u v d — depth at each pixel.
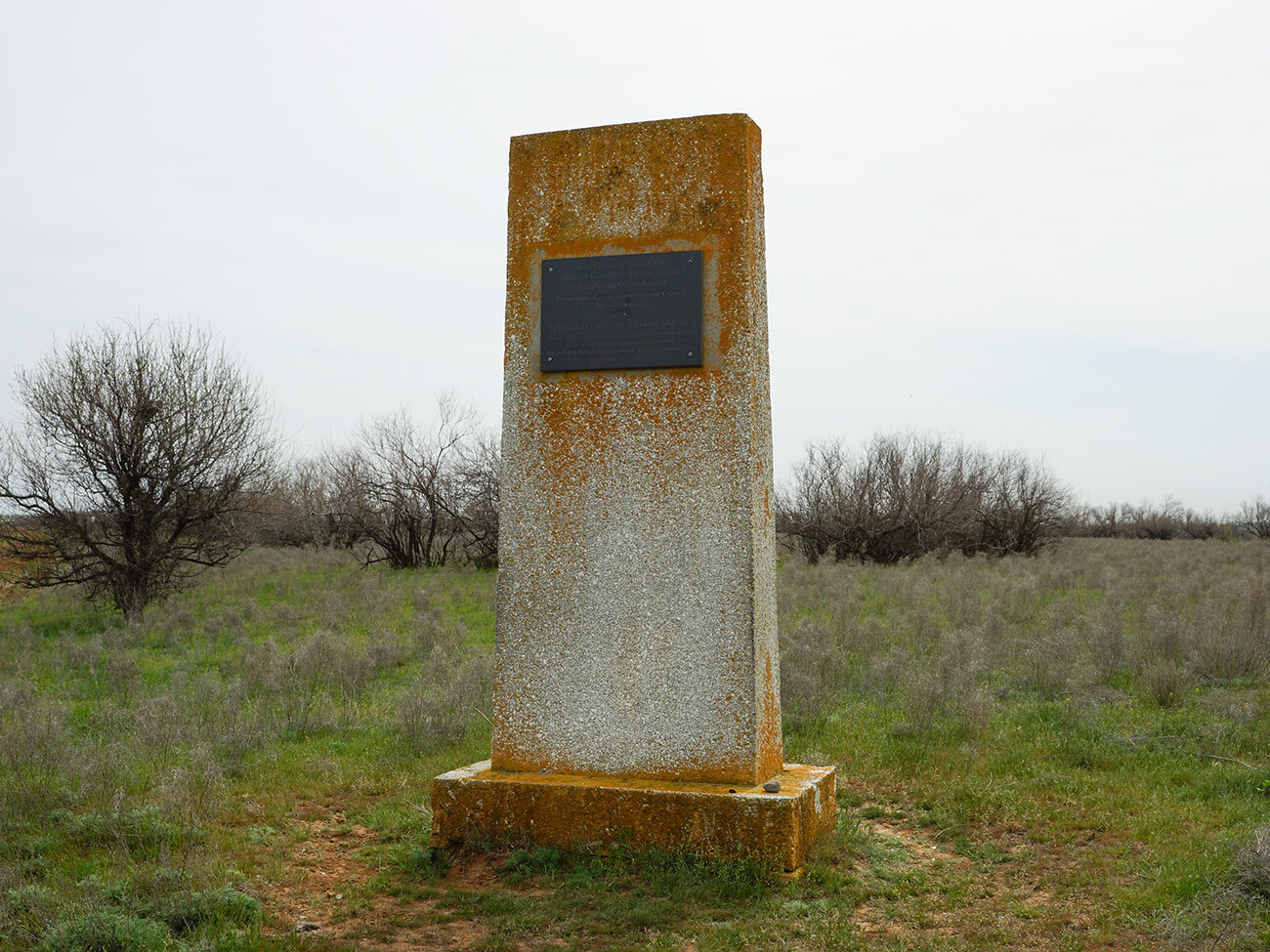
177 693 9.78
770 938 4.40
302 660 10.91
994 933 4.50
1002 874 5.32
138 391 17.55
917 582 18.81
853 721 8.54
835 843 5.48
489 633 13.88
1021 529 29.09
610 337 5.47
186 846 5.59
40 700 9.36
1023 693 9.48
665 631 5.36
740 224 5.34
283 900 5.00
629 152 5.50
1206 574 20.23
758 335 5.54
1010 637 12.27
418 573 24.28
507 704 5.58
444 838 5.43
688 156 5.43
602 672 5.44
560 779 5.37
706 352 5.34
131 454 17.44
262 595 19.88
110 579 17.69
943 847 5.78
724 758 5.27
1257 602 12.73
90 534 17.95
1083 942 4.39
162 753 7.60
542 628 5.54
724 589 5.29
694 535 5.34
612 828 5.18
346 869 5.48
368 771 7.33
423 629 13.47
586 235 5.54
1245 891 4.72
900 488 27.64
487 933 4.56
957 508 28.92
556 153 5.61
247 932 4.41
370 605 16.84
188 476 17.91
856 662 11.08
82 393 17.41
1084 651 11.13
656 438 5.40
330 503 30.98
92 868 5.19
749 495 5.27
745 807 5.01
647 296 5.44
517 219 5.66
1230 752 7.28
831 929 4.47
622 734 5.41
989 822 6.09
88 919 4.23
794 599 16.38
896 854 5.58
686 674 5.33
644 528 5.41
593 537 5.48
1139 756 7.27
